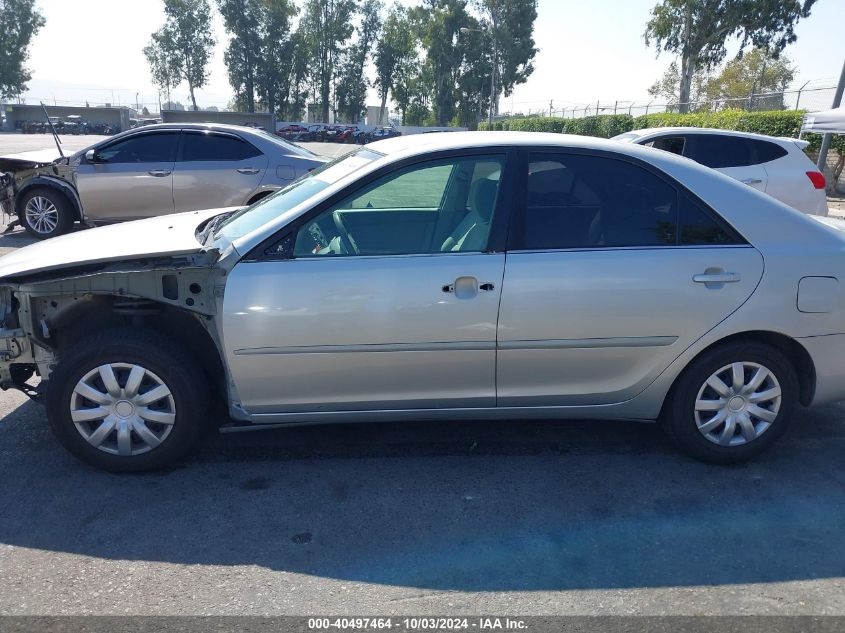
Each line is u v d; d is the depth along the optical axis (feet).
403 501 11.03
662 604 8.64
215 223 13.52
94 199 30.37
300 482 11.60
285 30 276.21
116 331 11.46
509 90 255.09
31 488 11.23
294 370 11.21
